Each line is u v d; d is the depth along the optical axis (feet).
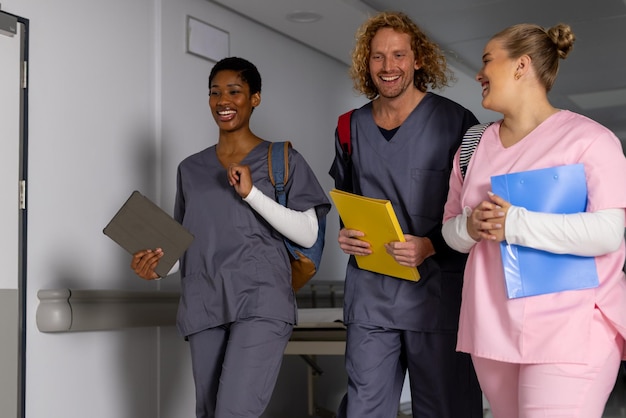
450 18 17.51
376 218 7.63
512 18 17.56
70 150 11.03
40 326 10.28
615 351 6.15
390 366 8.30
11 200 10.05
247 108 9.09
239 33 15.16
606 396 6.16
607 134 6.17
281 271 8.73
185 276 8.86
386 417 8.35
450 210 7.20
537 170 6.18
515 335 6.20
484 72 6.59
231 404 8.30
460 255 8.16
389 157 8.19
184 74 13.44
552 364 6.03
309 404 15.16
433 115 8.16
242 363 8.35
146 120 12.59
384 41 8.09
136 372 12.03
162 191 12.73
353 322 8.31
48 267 10.57
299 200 8.85
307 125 17.35
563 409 5.95
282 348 8.66
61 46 10.99
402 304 8.10
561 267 6.11
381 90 8.14
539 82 6.49
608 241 5.95
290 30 16.30
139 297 11.62
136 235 8.52
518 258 6.19
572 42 6.53
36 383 10.26
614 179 6.03
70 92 11.10
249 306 8.50
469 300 6.63
